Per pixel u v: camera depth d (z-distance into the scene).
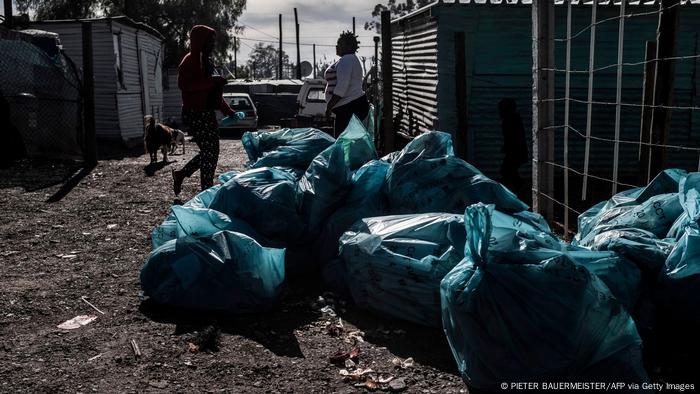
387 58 8.45
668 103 5.57
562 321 2.92
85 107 12.39
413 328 3.88
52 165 12.03
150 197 8.53
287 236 4.71
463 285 3.12
